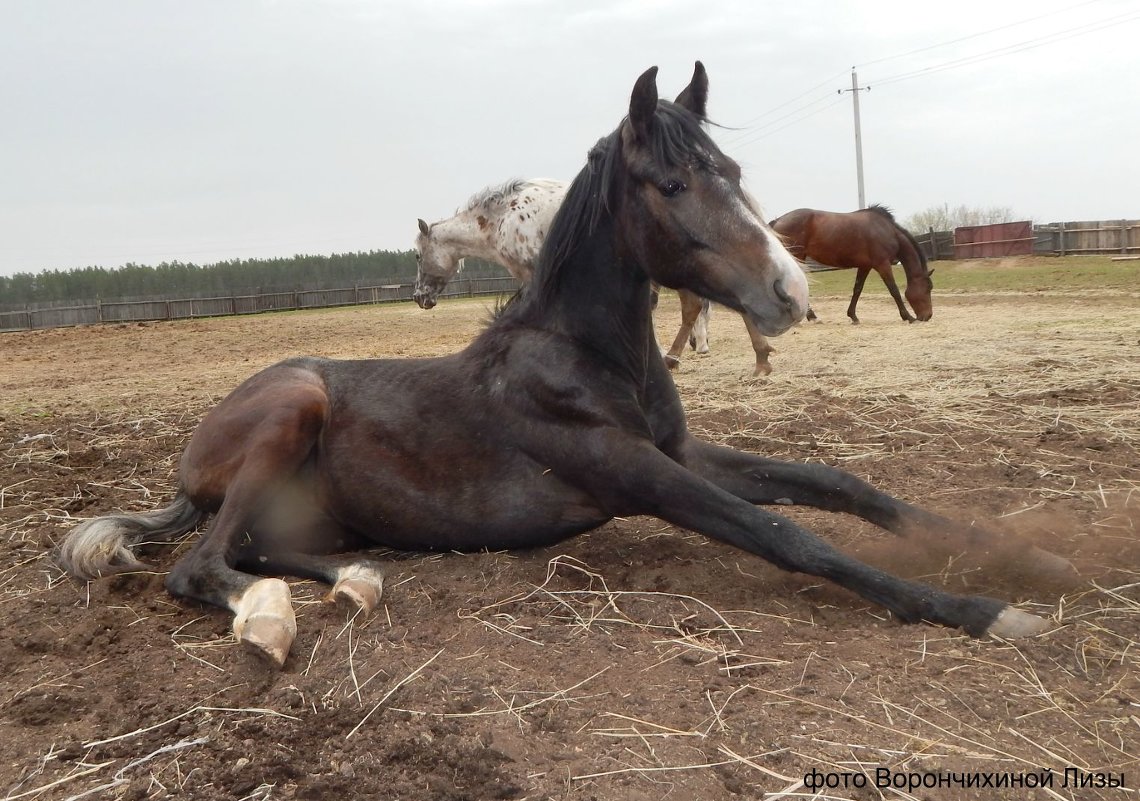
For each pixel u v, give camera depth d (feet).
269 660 9.22
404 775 7.20
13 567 13.14
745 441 19.33
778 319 10.18
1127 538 11.59
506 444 12.07
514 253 28.71
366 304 126.31
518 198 28.40
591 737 7.52
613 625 9.79
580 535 13.25
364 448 12.45
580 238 11.92
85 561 12.17
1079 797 6.55
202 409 26.86
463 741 7.52
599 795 6.69
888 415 21.02
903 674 8.29
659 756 7.16
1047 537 11.91
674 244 10.73
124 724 8.39
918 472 16.11
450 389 12.55
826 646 9.04
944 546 11.05
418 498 12.21
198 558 11.34
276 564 12.21
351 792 7.01
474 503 12.09
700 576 11.26
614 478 11.12
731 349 37.86
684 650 9.04
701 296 11.18
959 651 8.68
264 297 125.18
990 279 77.61
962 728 7.38
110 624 10.83
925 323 45.93
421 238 32.68
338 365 13.70
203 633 10.48
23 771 7.70
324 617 10.48
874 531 12.83
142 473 19.07
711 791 6.70
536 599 10.54
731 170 10.85
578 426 11.48
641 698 8.09
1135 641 8.79
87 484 18.10
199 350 53.98
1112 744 7.17
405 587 11.14
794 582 11.14
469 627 9.82
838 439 19.10
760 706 7.82
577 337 11.91
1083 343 31.01
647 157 10.79
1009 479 15.31
